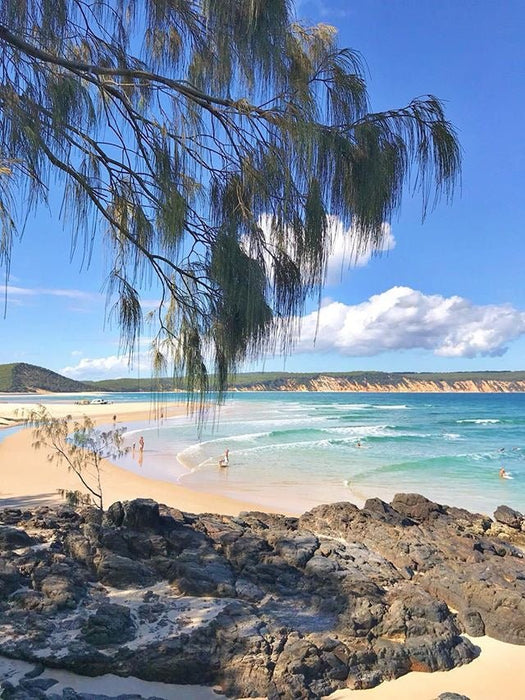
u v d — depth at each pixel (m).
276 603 7.51
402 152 2.65
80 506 12.79
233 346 2.84
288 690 5.65
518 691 6.18
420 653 6.54
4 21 2.47
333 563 8.44
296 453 34.69
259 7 2.49
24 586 7.34
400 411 87.75
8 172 2.54
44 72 2.65
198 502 20.09
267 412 82.69
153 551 8.50
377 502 12.83
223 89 2.78
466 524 13.72
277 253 2.76
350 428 53.66
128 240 3.05
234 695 5.66
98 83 2.81
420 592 7.89
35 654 5.82
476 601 7.89
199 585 7.54
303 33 2.79
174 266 2.93
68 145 2.77
